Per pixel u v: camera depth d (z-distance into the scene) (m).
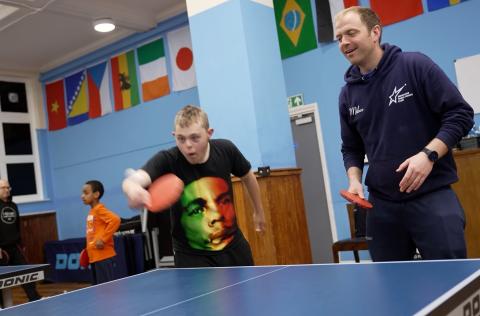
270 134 4.48
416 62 1.90
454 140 1.81
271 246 4.12
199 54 4.68
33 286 4.82
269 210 4.15
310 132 5.97
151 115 7.74
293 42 6.04
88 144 8.66
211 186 2.22
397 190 1.96
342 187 5.74
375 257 2.10
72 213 8.97
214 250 2.23
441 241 1.85
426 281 1.24
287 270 1.73
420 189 1.90
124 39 7.97
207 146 2.16
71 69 8.79
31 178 9.09
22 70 9.02
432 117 1.94
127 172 1.95
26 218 8.66
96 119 8.52
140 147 7.91
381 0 5.34
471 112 1.85
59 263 7.88
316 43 5.87
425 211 1.89
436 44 5.02
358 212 4.79
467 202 4.12
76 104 8.80
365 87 2.04
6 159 8.73
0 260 5.36
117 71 8.15
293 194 4.47
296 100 6.06
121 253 6.79
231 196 2.30
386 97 1.97
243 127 4.41
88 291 1.84
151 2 7.02
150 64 7.69
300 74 6.01
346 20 1.96
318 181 5.93
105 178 8.42
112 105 8.28
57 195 9.18
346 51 2.00
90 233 4.48
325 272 1.58
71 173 8.95
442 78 1.85
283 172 4.35
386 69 1.97
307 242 4.52
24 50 8.20
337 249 4.55
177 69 7.33
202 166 2.21
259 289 1.45
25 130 9.12
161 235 6.85
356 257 4.83
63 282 7.77
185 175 2.19
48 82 9.22
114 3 6.89
